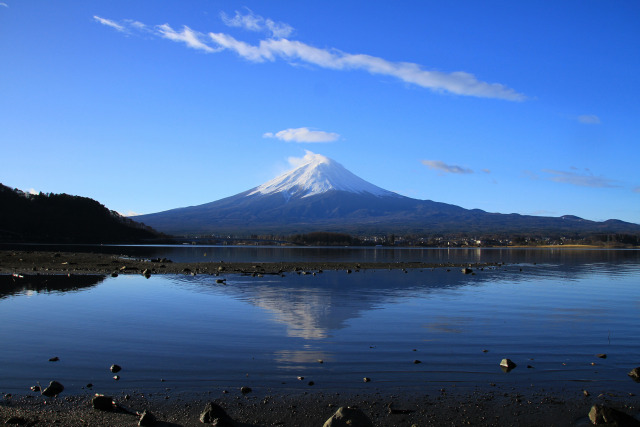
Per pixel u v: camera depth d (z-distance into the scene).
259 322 20.06
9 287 30.69
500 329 19.19
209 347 15.85
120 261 55.31
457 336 17.83
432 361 14.57
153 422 10.18
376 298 27.98
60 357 14.63
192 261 64.94
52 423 10.16
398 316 21.91
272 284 35.00
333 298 27.70
